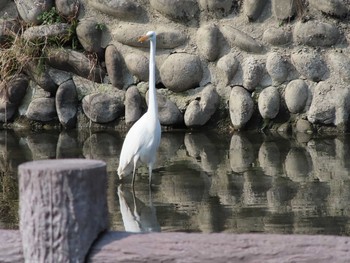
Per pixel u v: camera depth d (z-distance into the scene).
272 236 4.10
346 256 3.98
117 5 13.91
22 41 14.17
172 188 9.36
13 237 4.28
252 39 13.59
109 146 12.27
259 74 13.53
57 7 14.20
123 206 8.54
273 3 13.57
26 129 14.26
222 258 4.07
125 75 14.05
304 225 7.58
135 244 4.16
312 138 12.67
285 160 10.87
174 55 13.76
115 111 13.95
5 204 8.73
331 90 13.22
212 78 13.76
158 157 11.36
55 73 14.26
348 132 13.10
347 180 9.48
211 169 10.39
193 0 13.77
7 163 11.03
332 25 13.38
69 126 14.12
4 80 14.21
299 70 13.41
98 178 4.12
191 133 13.44
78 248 4.12
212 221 7.82
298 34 13.45
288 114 13.44
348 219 7.75
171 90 13.82
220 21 13.83
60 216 4.07
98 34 14.02
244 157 11.18
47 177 4.03
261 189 9.16
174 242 4.13
